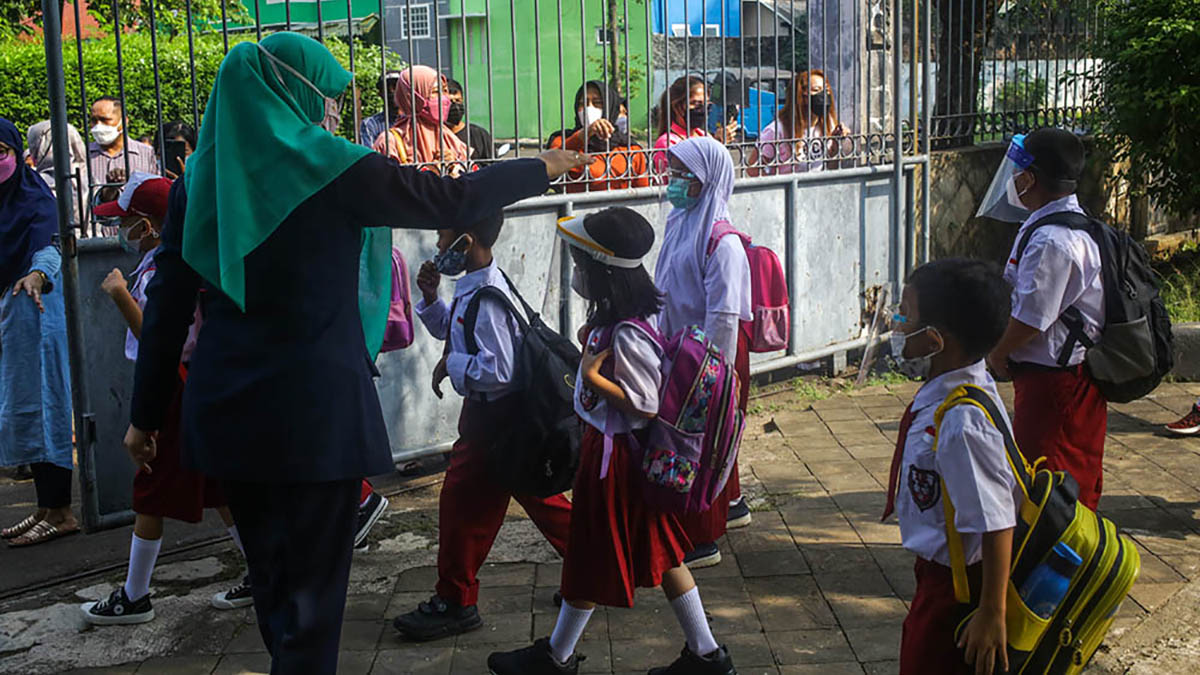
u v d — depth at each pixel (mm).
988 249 8828
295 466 2713
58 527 4945
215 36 11102
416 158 5355
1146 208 10516
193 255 2709
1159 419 6324
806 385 7281
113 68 10977
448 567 3914
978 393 2547
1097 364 3664
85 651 3900
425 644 3920
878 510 5066
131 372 4941
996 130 8898
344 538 2857
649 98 6305
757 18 6793
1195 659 3625
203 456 2770
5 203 4996
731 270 4238
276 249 2697
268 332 2725
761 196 6848
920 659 2656
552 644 3520
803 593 4242
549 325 5965
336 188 2703
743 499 5234
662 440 3303
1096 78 9102
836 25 7684
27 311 4855
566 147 6051
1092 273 3617
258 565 2891
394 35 6859
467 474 3844
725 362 3410
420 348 5602
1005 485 2475
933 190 8266
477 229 3787
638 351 3277
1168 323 3725
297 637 2779
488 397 3768
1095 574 2520
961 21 8320
